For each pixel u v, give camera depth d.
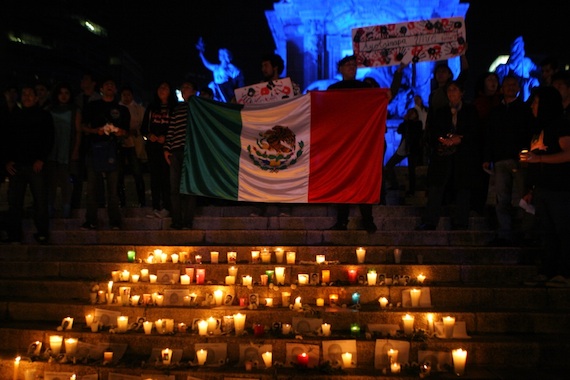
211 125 8.71
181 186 8.62
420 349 5.93
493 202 10.43
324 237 8.30
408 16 23.23
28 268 7.79
